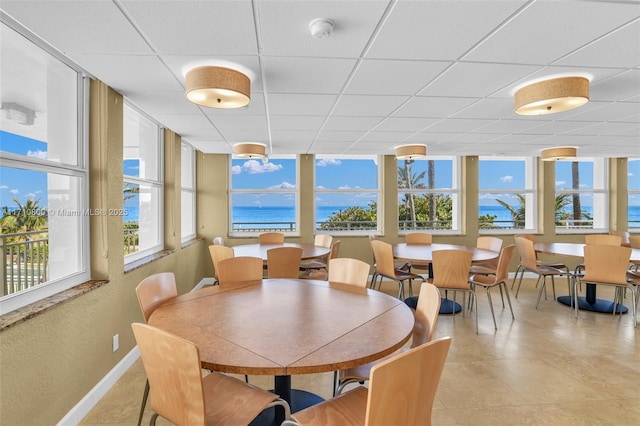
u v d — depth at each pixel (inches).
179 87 97.0
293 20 62.7
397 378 39.3
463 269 134.0
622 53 77.9
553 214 243.0
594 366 105.6
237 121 138.0
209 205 219.5
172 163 154.3
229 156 227.0
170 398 47.2
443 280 137.5
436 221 247.6
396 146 197.9
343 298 79.5
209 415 51.3
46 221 79.7
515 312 160.4
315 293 84.1
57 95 83.7
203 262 216.7
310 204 228.2
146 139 142.9
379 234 236.1
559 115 130.4
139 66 82.5
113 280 96.3
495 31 67.7
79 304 80.3
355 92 103.6
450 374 100.5
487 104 116.6
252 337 55.2
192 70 82.4
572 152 195.0
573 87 90.2
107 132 93.7
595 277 144.6
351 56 78.6
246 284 93.7
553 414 81.2
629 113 127.6
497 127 150.3
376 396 38.1
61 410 73.8
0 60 67.5
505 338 128.3
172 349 44.5
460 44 73.2
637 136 169.9
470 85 98.3
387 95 106.7
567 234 243.1
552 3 58.1
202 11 59.3
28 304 69.7
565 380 97.0
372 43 72.3
